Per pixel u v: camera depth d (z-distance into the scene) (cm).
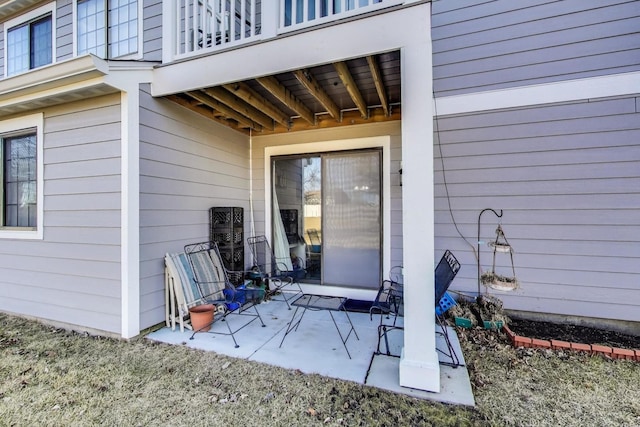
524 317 331
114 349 268
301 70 270
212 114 393
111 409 189
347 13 237
